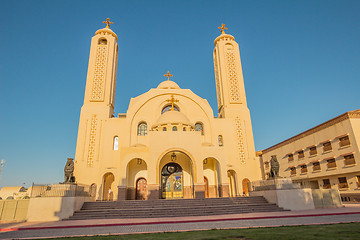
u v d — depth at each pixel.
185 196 28.00
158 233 10.30
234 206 19.30
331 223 11.35
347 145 26.73
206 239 8.35
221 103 38.47
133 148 27.56
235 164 33.06
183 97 35.62
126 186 26.83
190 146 27.19
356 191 26.11
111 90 36.12
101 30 38.50
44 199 18.02
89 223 14.74
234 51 40.28
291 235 8.55
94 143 32.47
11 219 17.52
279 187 20.22
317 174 31.11
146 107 34.34
